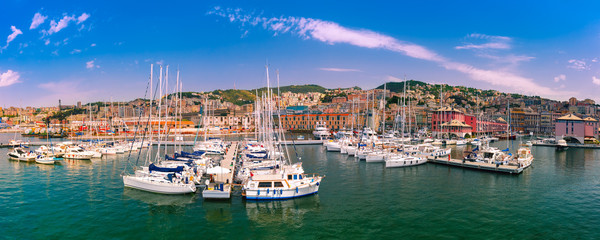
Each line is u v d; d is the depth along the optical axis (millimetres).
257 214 36844
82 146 91500
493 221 34750
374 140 94688
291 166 49562
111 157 81375
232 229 32812
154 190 44500
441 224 33906
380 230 32406
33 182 51344
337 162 74312
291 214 36875
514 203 41094
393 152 78062
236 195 43562
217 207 39000
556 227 33188
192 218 35594
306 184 43219
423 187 49094
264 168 53000
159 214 36688
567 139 131250
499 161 64500
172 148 106125
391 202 41281
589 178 56312
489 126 196125
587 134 136375
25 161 73125
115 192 45156
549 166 70375
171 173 45562
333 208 38938
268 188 41531
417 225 33656
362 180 53781
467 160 68438
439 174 59000
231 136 197125
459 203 41000
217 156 85625
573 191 47094
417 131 189625
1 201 41062
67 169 63250
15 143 112062
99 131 178625
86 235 31172
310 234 31594
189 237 30953
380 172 61031
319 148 109375
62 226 33219
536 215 36625
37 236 30797
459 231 32094
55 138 162125
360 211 37906
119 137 151625
